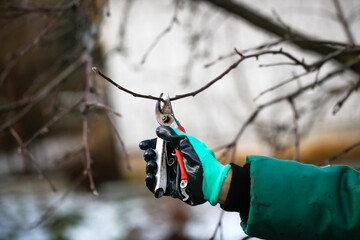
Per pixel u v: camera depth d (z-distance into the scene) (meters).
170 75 6.76
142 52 7.04
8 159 6.62
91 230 4.61
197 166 1.26
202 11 5.07
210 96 6.97
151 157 1.34
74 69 2.88
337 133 6.92
